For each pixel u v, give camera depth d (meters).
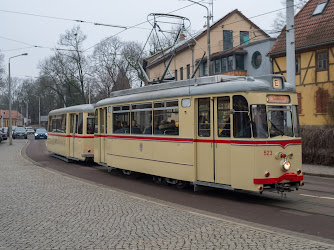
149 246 5.62
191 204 9.20
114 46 52.66
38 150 30.92
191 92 10.45
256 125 8.91
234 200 9.66
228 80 9.99
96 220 7.26
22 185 11.74
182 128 10.77
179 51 38.94
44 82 55.84
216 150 9.77
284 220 7.49
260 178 8.79
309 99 26.33
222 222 7.00
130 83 54.56
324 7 26.91
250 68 32.59
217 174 9.75
